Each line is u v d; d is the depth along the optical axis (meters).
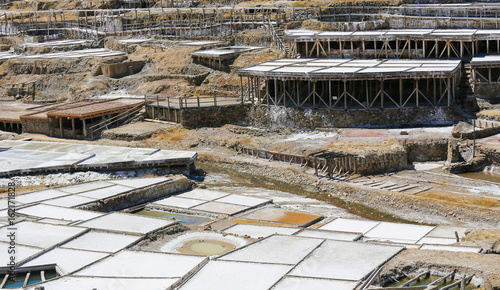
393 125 68.25
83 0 141.50
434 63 72.62
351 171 59.34
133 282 35.12
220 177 62.53
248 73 74.38
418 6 92.81
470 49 79.25
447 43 76.56
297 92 71.88
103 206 51.72
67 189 55.12
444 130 64.81
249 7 103.38
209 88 84.88
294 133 70.56
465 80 72.75
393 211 51.25
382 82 68.38
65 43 115.25
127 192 53.88
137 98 85.81
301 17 96.81
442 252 36.44
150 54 98.44
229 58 88.12
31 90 99.00
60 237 42.34
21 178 59.97
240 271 35.59
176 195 56.19
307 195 56.38
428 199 51.41
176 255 38.69
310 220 48.34
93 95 91.31
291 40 83.69
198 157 67.81
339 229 44.94
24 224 45.16
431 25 85.94
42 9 144.88
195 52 90.00
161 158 62.47
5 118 84.38
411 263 35.31
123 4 133.50
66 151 67.19
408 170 59.94
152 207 53.03
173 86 87.38
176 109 76.62
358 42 84.12
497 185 54.62
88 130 77.19
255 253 38.06
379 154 59.50
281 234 41.34
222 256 37.84
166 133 74.38
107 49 109.31
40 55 108.19
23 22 132.25
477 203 50.22
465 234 42.34
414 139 62.62
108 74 95.75
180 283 34.50
